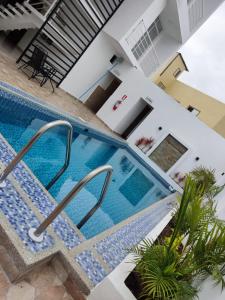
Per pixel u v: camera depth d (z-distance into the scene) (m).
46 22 9.83
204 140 14.91
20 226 2.93
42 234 3.03
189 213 3.11
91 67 14.30
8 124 7.47
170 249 3.08
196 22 17.95
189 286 2.96
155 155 15.72
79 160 9.39
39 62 9.50
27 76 9.88
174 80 25.62
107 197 8.43
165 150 15.61
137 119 17.22
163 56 18.50
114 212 7.68
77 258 3.34
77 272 3.03
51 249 2.97
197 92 23.28
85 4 10.78
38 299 2.61
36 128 8.53
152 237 5.35
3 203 3.10
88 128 11.34
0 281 2.48
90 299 3.04
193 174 11.80
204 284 3.16
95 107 16.75
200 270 3.20
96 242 4.16
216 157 14.60
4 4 11.45
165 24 16.69
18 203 3.29
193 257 3.13
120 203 8.70
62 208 2.73
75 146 10.49
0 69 8.30
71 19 11.73
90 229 5.85
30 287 2.66
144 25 13.73
